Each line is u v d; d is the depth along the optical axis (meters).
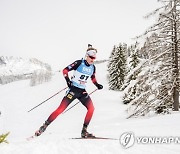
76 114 29.47
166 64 13.73
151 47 13.61
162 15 13.52
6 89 68.81
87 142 4.61
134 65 30.34
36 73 67.75
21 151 3.86
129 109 14.66
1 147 4.11
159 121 8.30
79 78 5.73
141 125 7.70
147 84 13.60
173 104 14.16
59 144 4.39
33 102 44.09
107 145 4.35
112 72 43.44
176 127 6.26
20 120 29.36
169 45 13.83
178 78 13.64
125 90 14.63
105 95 39.75
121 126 8.28
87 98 5.84
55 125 23.09
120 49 42.09
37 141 4.76
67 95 5.69
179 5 13.55
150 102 14.05
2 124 26.84
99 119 24.28
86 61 5.76
